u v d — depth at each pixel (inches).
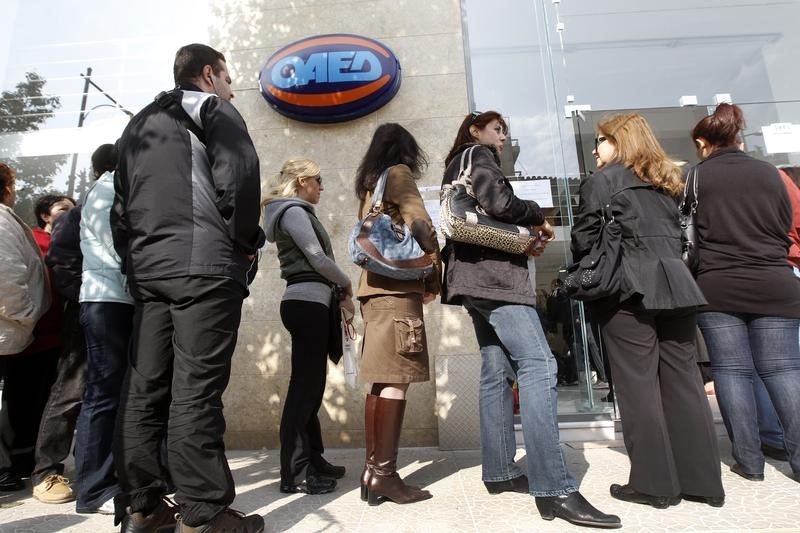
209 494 62.4
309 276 95.4
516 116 146.9
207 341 64.8
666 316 81.0
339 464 112.3
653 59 150.9
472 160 82.5
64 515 84.3
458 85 140.4
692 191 94.3
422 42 142.9
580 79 149.7
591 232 82.0
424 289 88.8
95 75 159.3
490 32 150.3
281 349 131.3
